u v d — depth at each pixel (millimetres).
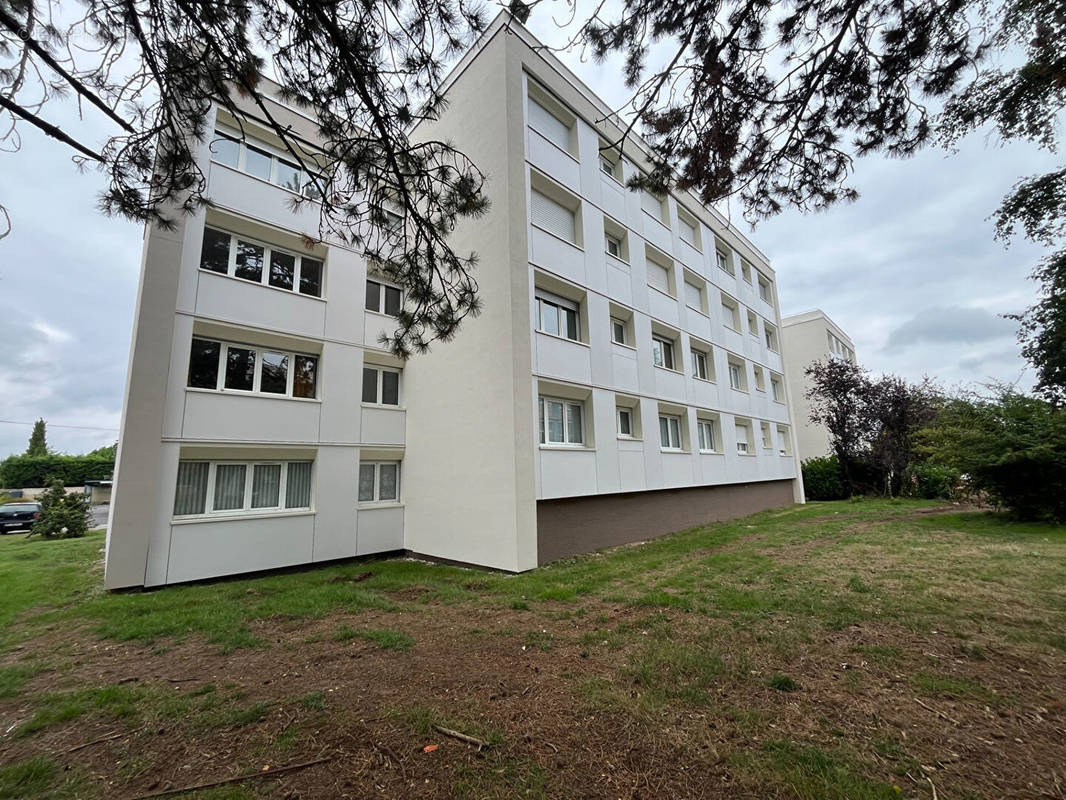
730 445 16031
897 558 7688
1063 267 11711
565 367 10023
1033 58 3939
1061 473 10781
